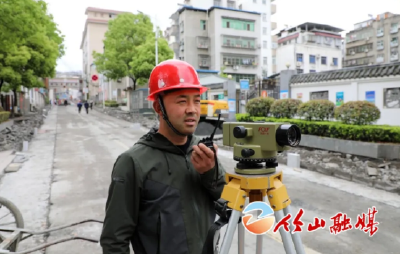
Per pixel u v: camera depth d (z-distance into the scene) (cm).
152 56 2286
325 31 4522
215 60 3688
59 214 411
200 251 124
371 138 748
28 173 649
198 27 3772
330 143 827
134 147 131
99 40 5847
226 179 138
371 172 618
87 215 407
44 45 1723
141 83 2611
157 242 121
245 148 129
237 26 3781
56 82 7925
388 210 424
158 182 124
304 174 636
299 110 980
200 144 120
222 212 125
